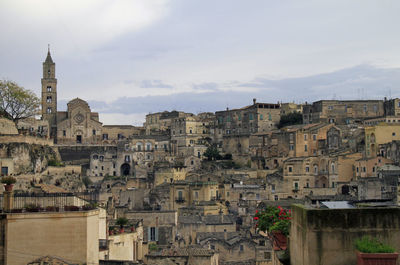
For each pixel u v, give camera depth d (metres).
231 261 108.62
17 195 47.66
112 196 160.75
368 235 27.47
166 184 172.38
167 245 96.81
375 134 177.75
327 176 176.12
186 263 76.56
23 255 41.41
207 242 111.81
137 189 171.25
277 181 174.00
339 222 27.58
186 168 195.88
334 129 193.38
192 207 148.38
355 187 159.88
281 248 38.75
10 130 148.25
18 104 170.62
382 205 33.19
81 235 42.22
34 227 41.78
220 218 131.25
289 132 197.00
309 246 27.48
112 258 65.19
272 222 42.56
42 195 49.22
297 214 29.80
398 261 26.64
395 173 151.38
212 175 175.38
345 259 27.33
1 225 41.47
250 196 169.50
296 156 193.62
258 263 106.88
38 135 166.88
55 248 41.81
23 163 138.50
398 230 27.41
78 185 144.88
